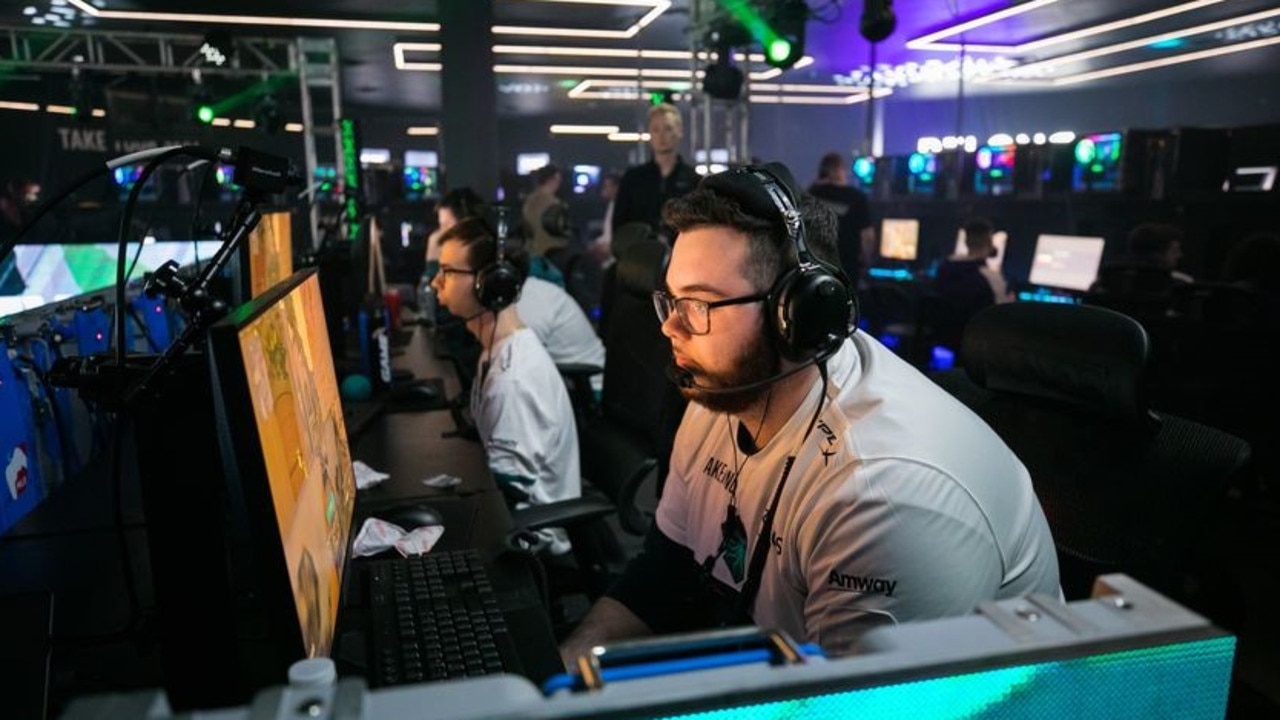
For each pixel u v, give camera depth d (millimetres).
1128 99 12422
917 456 853
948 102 14211
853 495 852
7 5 7051
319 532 887
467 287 2002
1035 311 1198
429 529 1380
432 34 8555
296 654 694
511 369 1886
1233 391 3342
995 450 935
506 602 1146
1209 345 3420
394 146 16531
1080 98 12883
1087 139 5051
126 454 1750
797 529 938
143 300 1970
